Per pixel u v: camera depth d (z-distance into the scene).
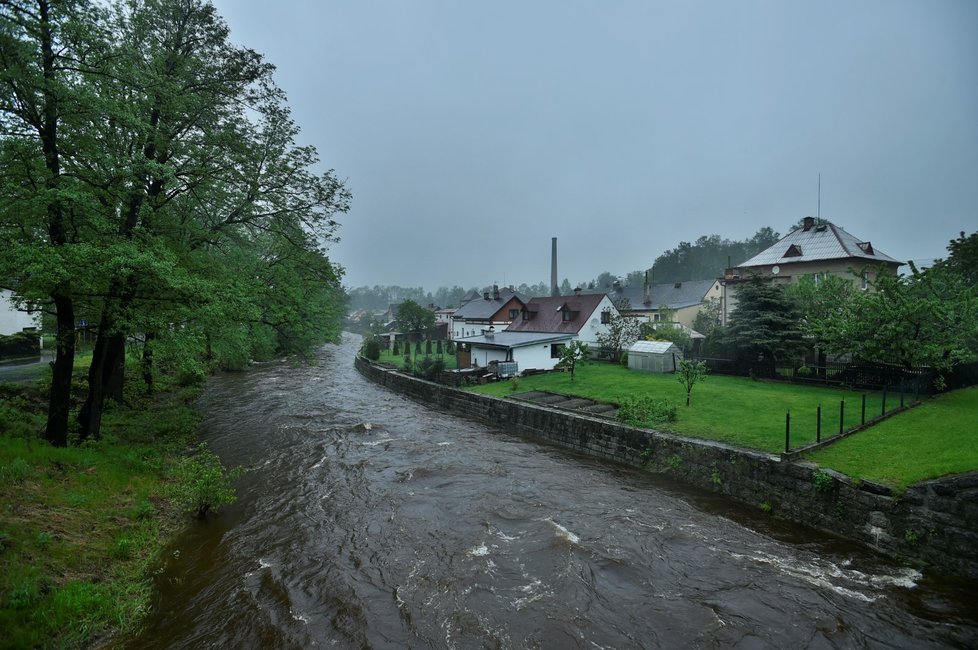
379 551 9.10
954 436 10.72
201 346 13.27
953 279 17.53
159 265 9.70
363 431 18.61
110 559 7.97
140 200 12.78
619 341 30.31
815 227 37.12
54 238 10.34
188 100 12.54
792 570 8.31
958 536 7.80
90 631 6.38
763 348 22.78
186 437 16.34
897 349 15.77
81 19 9.88
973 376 17.67
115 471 10.98
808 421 13.93
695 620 6.99
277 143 16.48
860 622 6.91
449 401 24.00
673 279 100.44
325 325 20.61
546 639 6.61
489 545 9.32
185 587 7.86
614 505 11.27
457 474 13.57
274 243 18.59
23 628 5.79
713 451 12.21
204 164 13.83
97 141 10.90
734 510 10.95
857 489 9.23
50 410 11.41
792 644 6.48
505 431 19.12
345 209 18.08
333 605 7.40
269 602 7.46
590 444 15.77
